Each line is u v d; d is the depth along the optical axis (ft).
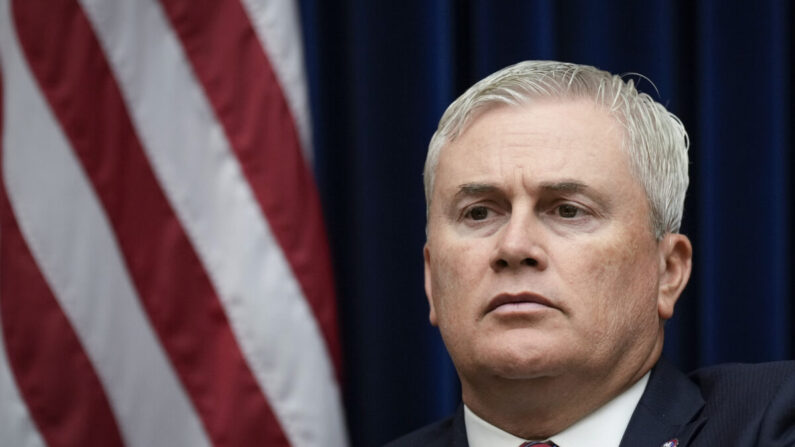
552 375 12.39
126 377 16.20
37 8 16.67
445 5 18.79
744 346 18.01
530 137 12.70
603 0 18.98
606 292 12.39
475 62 18.83
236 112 16.62
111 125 16.55
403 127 18.78
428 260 14.49
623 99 13.21
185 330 16.29
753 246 18.10
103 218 16.37
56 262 16.25
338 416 16.24
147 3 16.80
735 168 18.25
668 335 18.74
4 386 16.07
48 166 16.39
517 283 12.25
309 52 19.02
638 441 12.55
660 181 13.14
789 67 18.74
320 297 16.34
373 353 18.45
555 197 12.53
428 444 14.96
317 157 19.02
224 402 16.15
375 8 18.84
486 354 12.34
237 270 16.30
